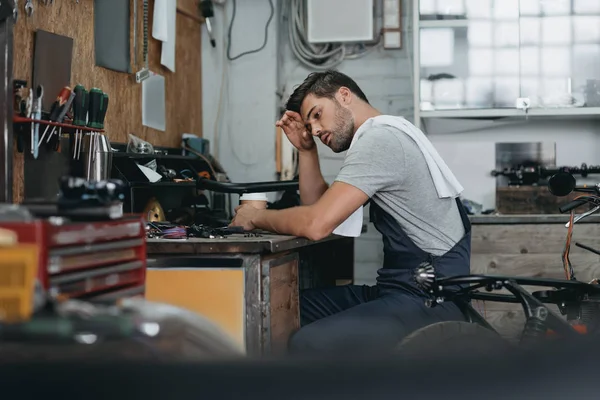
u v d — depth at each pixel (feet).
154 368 3.01
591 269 11.66
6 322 3.29
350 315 7.06
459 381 2.94
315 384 2.95
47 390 3.03
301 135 9.24
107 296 4.72
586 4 12.62
